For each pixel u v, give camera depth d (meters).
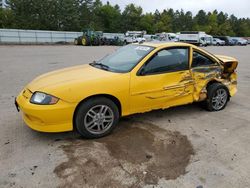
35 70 10.80
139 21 84.12
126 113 4.26
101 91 3.88
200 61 5.02
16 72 10.18
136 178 3.04
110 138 4.05
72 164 3.30
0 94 6.58
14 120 4.71
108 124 4.11
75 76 4.11
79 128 3.87
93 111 3.93
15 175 3.06
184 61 4.77
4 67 11.50
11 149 3.65
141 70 4.27
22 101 3.87
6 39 35.41
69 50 23.86
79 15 71.00
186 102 4.91
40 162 3.34
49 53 19.78
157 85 4.40
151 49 4.52
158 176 3.09
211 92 5.18
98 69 4.48
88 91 3.80
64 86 3.73
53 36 39.75
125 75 4.13
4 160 3.37
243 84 8.27
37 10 60.56
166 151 3.67
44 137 4.04
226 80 5.51
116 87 4.01
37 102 3.66
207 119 4.92
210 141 4.00
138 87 4.21
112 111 4.07
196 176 3.10
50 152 3.59
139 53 4.57
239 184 2.96
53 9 60.97
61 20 62.00
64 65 12.49
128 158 3.47
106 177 3.05
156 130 4.37
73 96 3.71
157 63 4.45
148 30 84.62
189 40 41.53
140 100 4.29
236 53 23.67
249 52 25.52
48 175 3.07
